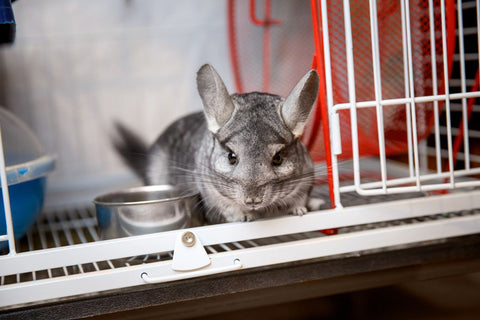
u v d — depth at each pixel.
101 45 0.93
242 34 0.94
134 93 0.95
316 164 0.77
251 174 0.57
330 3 0.67
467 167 0.62
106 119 0.94
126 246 0.54
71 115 0.93
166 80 0.96
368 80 0.70
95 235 0.74
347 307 0.75
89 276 0.53
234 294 0.58
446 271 0.62
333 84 0.69
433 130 0.86
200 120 0.77
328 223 0.58
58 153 0.93
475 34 0.75
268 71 0.91
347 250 0.58
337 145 0.57
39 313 0.53
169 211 0.61
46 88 0.92
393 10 0.68
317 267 0.59
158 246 0.55
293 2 0.91
